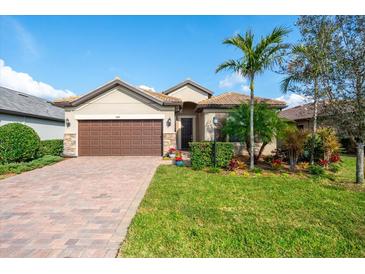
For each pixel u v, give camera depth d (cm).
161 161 1267
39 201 586
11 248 359
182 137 2067
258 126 1085
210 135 1572
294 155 1002
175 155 1319
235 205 549
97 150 1491
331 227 432
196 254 347
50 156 1347
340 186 732
